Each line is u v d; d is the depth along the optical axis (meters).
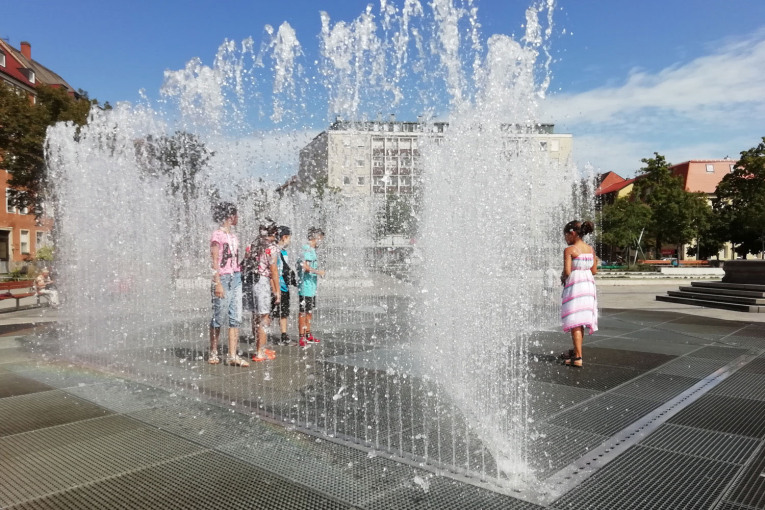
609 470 3.01
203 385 4.98
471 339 6.59
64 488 2.78
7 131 23.31
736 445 3.41
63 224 12.39
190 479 2.89
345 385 4.95
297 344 7.32
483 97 6.95
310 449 3.33
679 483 2.84
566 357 6.14
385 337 7.86
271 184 11.20
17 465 3.08
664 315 11.06
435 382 5.12
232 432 3.65
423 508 2.57
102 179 11.30
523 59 6.93
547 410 4.18
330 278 18.77
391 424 3.81
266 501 2.64
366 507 2.58
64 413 4.10
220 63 9.74
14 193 26.09
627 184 68.88
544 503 2.62
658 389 4.86
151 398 4.53
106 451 3.31
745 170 43.31
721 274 28.98
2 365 6.00
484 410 4.16
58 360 6.29
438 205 7.05
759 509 2.53
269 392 4.73
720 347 7.11
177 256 12.75
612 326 9.29
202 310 11.61
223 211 5.93
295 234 16.61
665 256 54.56
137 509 2.55
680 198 42.06
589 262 5.94
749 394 4.68
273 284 6.32
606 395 4.64
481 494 2.71
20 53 45.88
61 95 25.53
